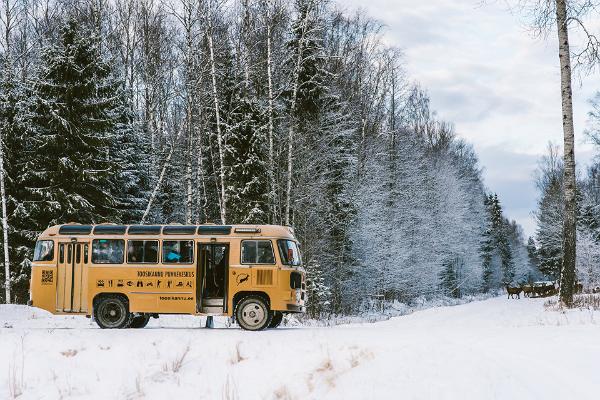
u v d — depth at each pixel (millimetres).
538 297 49312
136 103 48156
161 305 17703
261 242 17688
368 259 43750
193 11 31141
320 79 35156
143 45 47906
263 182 32438
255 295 17469
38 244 18422
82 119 30297
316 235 34688
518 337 13078
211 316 18688
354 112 43094
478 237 75750
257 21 34406
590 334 12930
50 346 13359
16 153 30406
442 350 10992
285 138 33031
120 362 12641
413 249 51812
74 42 30875
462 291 73875
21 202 29781
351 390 9797
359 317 36562
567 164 23344
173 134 37219
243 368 11930
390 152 51500
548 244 85000
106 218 30922
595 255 60844
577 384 8633
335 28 45125
